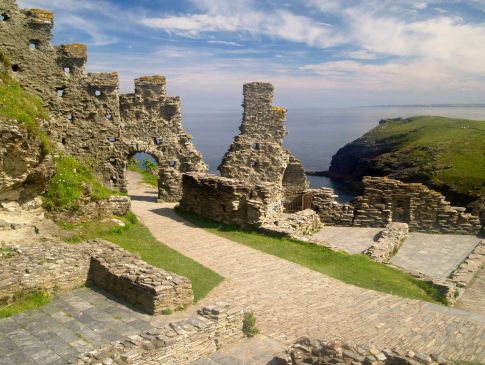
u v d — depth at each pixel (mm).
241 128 44938
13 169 21188
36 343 14188
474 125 117625
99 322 15680
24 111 23938
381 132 129250
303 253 25594
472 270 25422
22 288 17281
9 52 35719
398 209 35000
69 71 38562
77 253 19219
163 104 43719
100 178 40625
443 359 12102
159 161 42969
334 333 15562
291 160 46469
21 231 21156
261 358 13648
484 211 34406
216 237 27656
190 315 16406
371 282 21938
